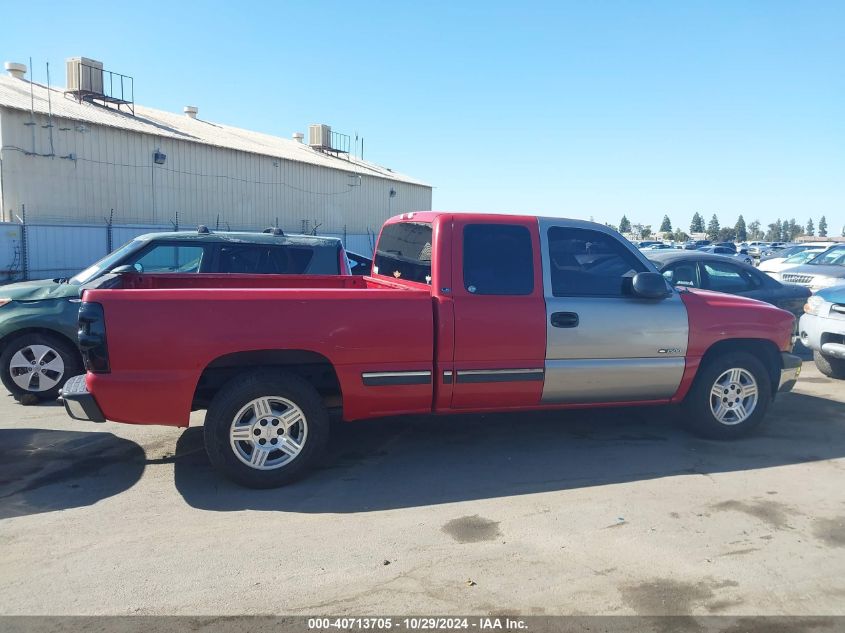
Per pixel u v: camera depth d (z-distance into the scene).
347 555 3.73
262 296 4.62
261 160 32.41
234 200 30.98
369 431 6.07
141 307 4.44
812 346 8.52
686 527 4.11
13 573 3.51
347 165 42.06
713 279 9.95
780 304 10.20
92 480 4.82
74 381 4.86
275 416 4.70
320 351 4.72
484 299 5.09
